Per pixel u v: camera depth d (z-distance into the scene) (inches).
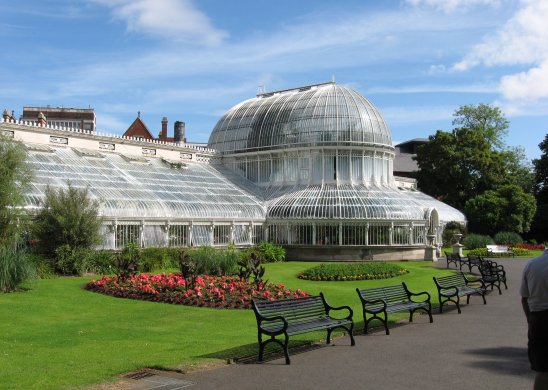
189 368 458.3
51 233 1126.4
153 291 860.6
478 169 2913.4
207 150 2160.4
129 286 913.5
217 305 788.0
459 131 2972.4
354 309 817.5
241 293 846.5
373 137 2073.1
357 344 568.1
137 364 468.1
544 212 2874.0
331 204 1802.4
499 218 2571.4
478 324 688.4
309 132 2046.0
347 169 2041.1
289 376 444.1
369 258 1765.5
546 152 3161.9
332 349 544.1
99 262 1173.7
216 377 438.3
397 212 1798.7
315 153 2039.9
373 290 675.4
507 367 475.2
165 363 472.1
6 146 1036.5
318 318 574.6
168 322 685.3
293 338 589.3
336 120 2042.3
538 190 3211.1
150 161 1847.9
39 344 553.6
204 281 927.0
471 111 3410.4
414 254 1818.4
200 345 552.1
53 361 480.4
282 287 909.2
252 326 661.9
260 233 1849.2
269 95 2455.7
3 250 909.8
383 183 2108.8
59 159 1509.6
